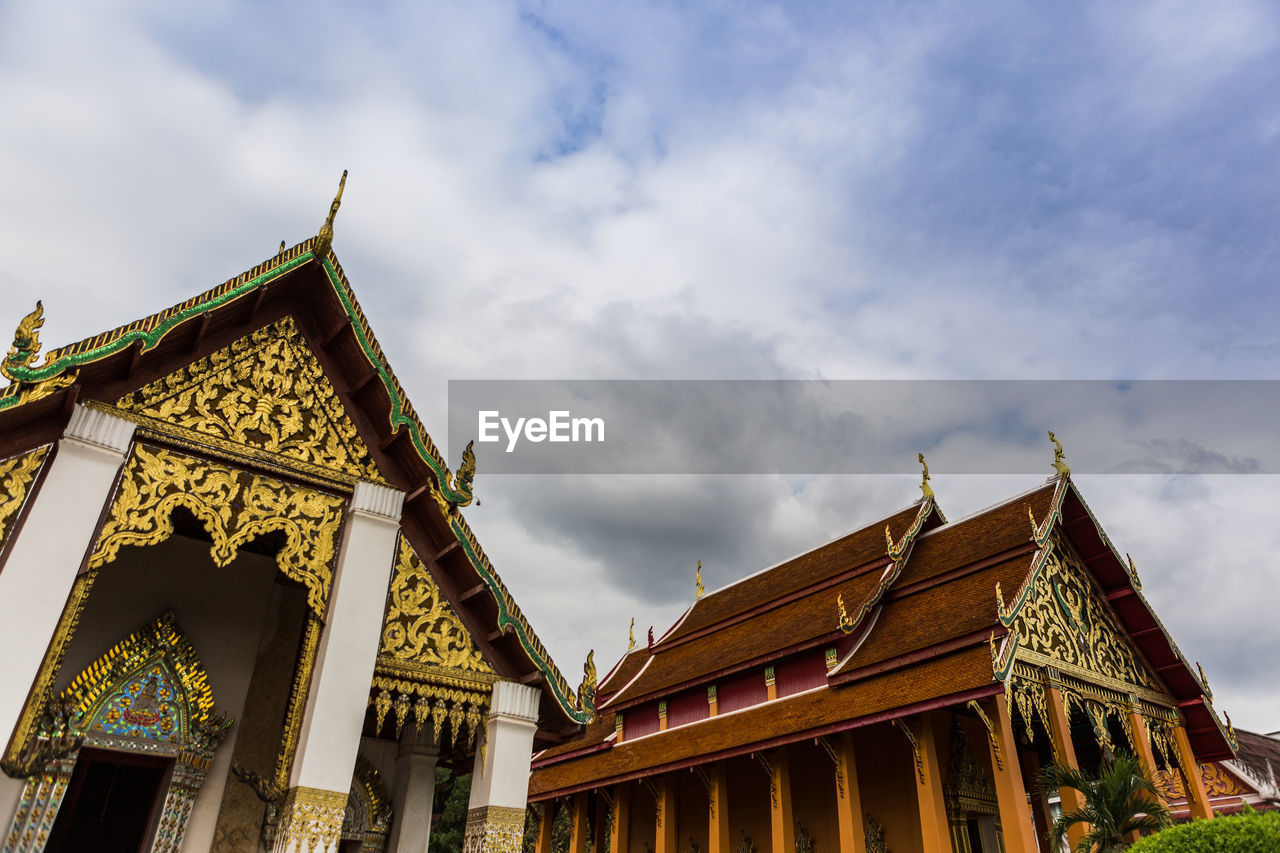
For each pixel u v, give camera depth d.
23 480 6.28
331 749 6.77
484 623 8.29
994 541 18.92
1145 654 19.19
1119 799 12.38
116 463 6.65
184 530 8.74
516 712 8.02
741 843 20.55
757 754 18.69
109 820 8.09
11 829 6.66
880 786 17.94
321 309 8.26
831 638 19.05
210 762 8.02
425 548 8.25
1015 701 14.80
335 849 6.47
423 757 9.91
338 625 7.23
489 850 7.36
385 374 7.97
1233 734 19.03
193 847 7.71
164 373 7.27
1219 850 8.12
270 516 7.42
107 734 7.48
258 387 7.73
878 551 22.38
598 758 24.66
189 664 8.10
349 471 7.98
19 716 5.62
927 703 15.11
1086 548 18.95
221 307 7.30
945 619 17.41
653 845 22.86
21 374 6.02
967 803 17.09
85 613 7.79
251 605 8.89
